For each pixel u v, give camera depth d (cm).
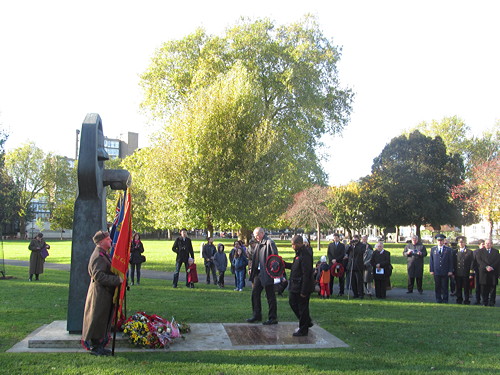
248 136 2978
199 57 3512
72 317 743
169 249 4225
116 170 830
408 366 626
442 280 1370
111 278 657
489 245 1344
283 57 3484
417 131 5491
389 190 5253
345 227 5647
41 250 1719
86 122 787
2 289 1384
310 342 764
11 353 662
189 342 754
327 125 4031
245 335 810
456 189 5091
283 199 3644
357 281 1403
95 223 773
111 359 637
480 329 900
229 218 2961
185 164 2955
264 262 920
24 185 8125
